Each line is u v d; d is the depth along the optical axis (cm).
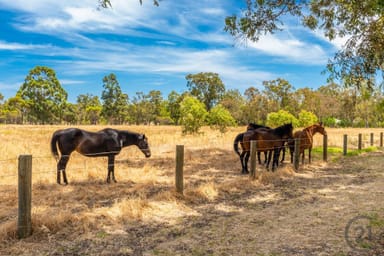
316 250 391
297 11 527
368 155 1413
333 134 2659
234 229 477
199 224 499
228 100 5822
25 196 420
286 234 454
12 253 379
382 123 5350
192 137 2064
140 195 638
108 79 7456
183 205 594
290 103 6034
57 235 438
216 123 2227
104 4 452
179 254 387
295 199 660
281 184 806
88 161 1048
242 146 953
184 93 6662
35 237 425
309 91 5941
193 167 1022
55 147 743
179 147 631
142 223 497
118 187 729
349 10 523
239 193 705
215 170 984
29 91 5653
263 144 934
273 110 5847
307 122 2722
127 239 433
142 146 865
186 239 436
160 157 1209
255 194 701
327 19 559
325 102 5656
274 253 385
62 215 485
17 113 6062
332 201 643
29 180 424
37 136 2066
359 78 517
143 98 8262
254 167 827
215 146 1533
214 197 662
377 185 799
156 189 723
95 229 466
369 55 502
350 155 1401
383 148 1717
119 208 555
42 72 5750
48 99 5772
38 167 913
